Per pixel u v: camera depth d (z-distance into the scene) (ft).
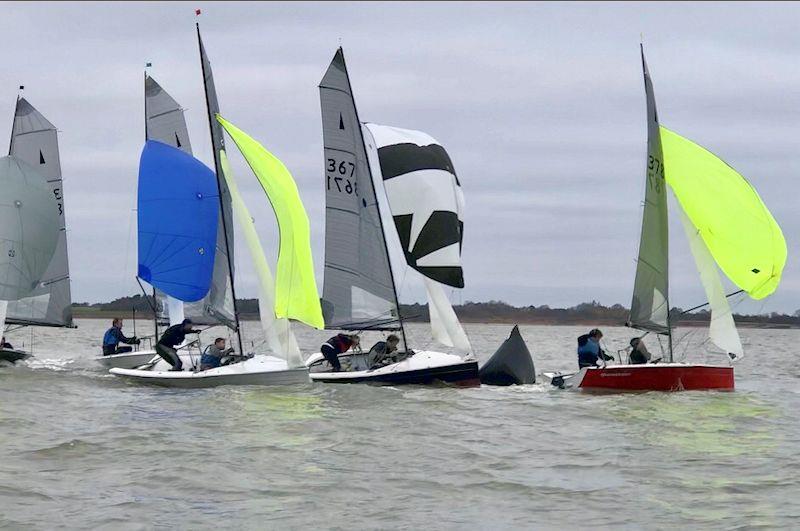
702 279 313.73
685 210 314.14
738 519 164.55
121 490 178.19
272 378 312.91
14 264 384.27
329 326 338.13
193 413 259.60
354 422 249.34
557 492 181.68
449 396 298.97
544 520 164.66
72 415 255.29
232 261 352.28
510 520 164.35
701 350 581.12
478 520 164.04
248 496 175.83
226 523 160.15
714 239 310.86
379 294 336.08
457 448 219.20
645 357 320.09
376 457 208.33
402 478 190.08
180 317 409.49
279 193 320.09
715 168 311.68
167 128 415.85
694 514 167.94
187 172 343.87
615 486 186.09
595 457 211.41
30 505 167.63
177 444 217.36
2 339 398.83
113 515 163.02
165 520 161.17
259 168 323.78
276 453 210.18
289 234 317.83
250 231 316.60
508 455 212.43
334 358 326.85
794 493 181.06
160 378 315.78
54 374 356.38
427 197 334.44
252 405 273.54
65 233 431.02
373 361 326.24
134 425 240.32
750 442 230.07
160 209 342.64
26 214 384.88
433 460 206.49
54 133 432.25
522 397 302.66
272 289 314.55
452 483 186.91
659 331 317.01
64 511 164.86
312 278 319.47
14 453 205.98
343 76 338.75
